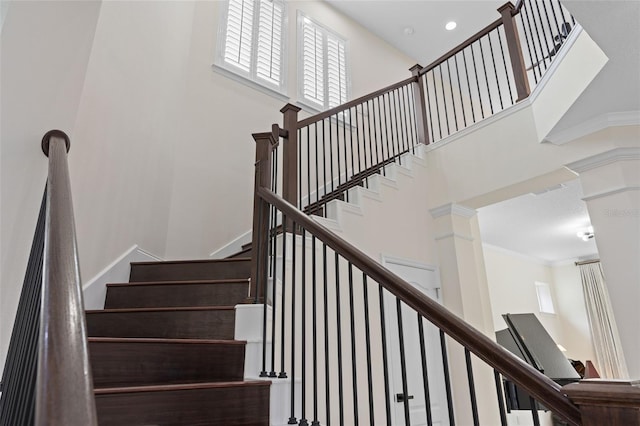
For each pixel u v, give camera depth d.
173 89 3.63
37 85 1.89
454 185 3.82
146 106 3.15
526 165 3.31
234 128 4.07
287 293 2.36
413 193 3.78
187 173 3.60
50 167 1.16
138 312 2.08
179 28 3.81
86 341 0.53
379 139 5.07
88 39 2.09
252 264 2.18
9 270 1.65
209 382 1.71
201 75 3.99
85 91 2.40
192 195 3.57
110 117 2.67
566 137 3.04
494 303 7.02
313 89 4.94
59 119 1.90
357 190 3.26
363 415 2.61
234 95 4.18
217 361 1.80
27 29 1.93
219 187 3.78
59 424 0.40
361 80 5.57
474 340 1.22
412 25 5.91
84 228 2.34
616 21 2.08
